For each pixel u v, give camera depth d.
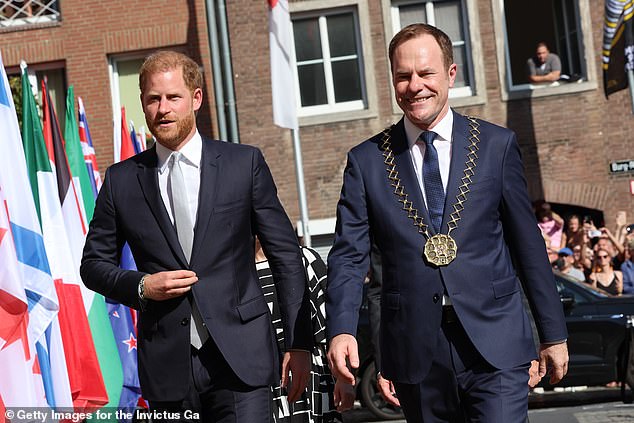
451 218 4.46
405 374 4.46
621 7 17.48
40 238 7.42
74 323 8.16
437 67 4.49
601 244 14.85
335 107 19.58
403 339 4.46
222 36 19.33
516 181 4.54
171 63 4.57
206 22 19.62
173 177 4.60
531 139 19.34
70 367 8.09
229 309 4.50
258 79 19.36
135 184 4.64
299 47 19.59
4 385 6.75
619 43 17.55
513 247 4.57
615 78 17.75
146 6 19.67
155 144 4.71
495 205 4.51
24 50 19.80
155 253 4.55
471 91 19.52
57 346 7.75
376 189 4.58
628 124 19.25
